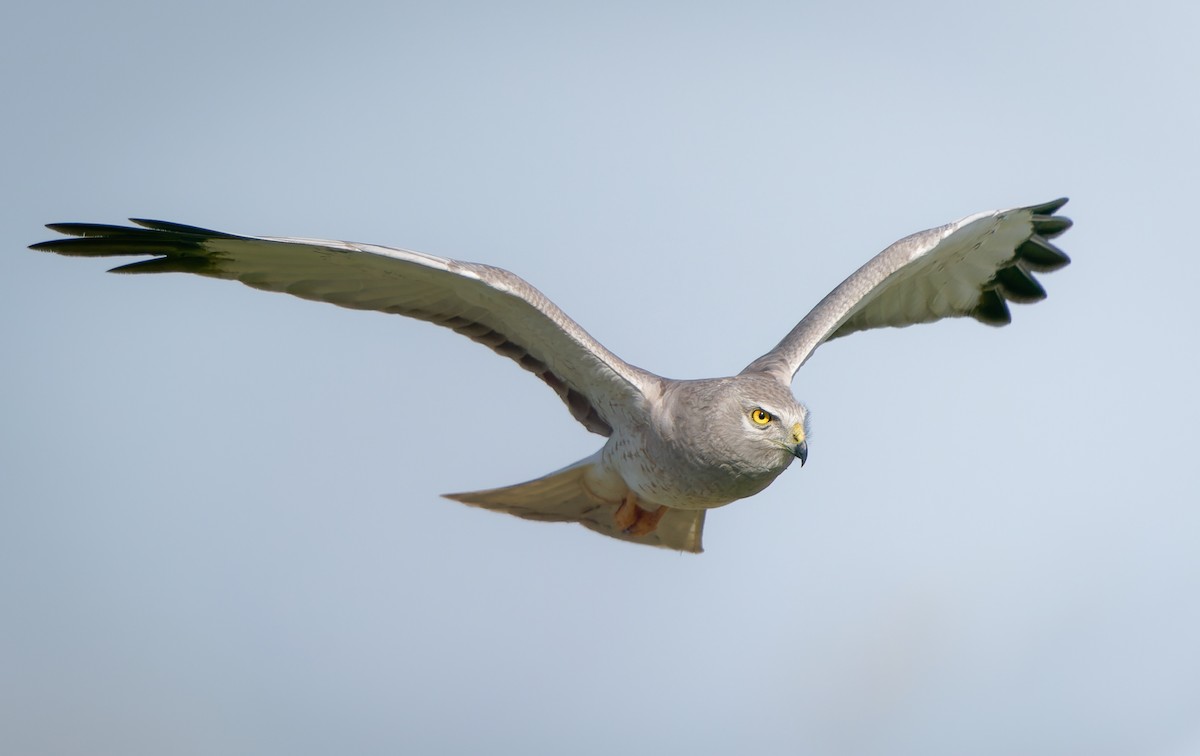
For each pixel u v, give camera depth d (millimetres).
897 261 13820
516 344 13047
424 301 12867
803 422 12414
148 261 12625
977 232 14680
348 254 12055
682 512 13500
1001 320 15742
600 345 12531
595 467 13344
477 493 13539
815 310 13719
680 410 12422
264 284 12781
